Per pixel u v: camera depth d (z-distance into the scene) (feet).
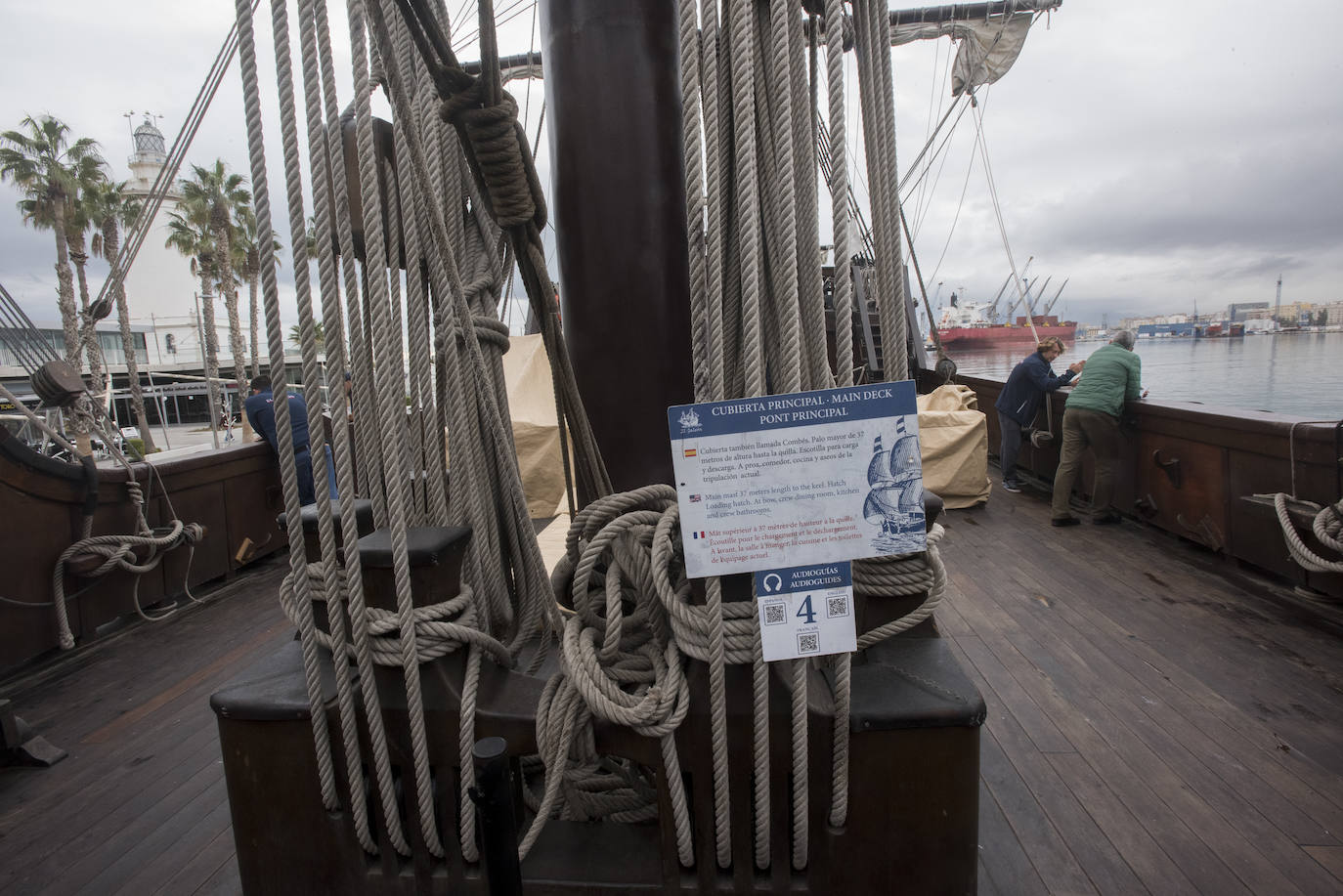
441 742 4.09
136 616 12.42
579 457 4.98
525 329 19.70
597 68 4.49
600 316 4.69
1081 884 5.38
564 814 4.82
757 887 4.01
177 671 10.16
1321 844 5.72
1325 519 9.89
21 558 10.19
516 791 4.84
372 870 4.23
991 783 6.67
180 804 6.97
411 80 4.71
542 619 5.28
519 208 4.80
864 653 4.50
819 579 3.64
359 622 3.88
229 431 83.46
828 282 26.78
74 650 10.92
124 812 6.86
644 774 4.93
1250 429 11.75
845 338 4.04
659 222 4.63
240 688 4.21
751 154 3.47
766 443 3.56
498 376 5.04
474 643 4.20
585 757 4.16
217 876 5.93
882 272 3.88
